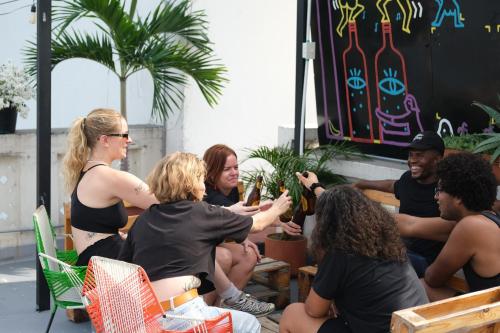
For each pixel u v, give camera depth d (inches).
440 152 163.6
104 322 120.2
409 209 168.6
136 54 248.5
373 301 115.2
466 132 188.5
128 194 150.1
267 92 308.2
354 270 115.7
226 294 158.2
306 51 214.8
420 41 197.2
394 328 93.0
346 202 117.7
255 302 160.9
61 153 261.4
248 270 168.9
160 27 250.4
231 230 131.5
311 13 231.9
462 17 185.0
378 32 209.8
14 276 224.4
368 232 115.5
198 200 131.6
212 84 261.9
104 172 150.6
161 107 258.1
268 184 213.3
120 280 116.7
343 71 225.0
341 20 222.1
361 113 220.7
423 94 198.8
